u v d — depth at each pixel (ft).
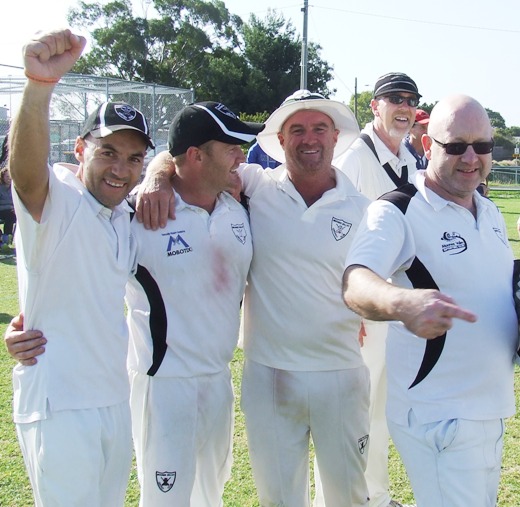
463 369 8.27
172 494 10.01
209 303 9.89
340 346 10.60
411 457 8.50
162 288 9.73
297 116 10.61
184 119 9.81
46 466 8.27
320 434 10.78
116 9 163.73
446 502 8.19
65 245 8.25
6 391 17.74
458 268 8.29
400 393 8.57
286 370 10.54
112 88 63.36
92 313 8.49
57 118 63.62
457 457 8.18
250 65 173.88
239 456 14.62
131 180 8.70
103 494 8.86
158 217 9.63
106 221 8.74
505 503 12.75
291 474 10.94
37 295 8.29
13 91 53.26
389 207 8.41
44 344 8.34
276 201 10.57
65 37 7.45
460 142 8.27
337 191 10.52
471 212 8.71
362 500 11.26
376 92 14.11
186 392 9.86
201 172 9.85
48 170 7.96
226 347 10.21
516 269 8.71
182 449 9.93
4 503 12.53
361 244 8.16
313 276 10.34
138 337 10.01
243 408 11.08
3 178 43.83
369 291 7.26
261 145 11.91
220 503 10.99
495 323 8.35
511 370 8.68
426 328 6.51
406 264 8.42
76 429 8.30
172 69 166.40
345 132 11.39
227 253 9.98
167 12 167.12
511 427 16.01
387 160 13.92
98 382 8.55
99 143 8.50
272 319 10.55
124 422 8.89
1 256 41.70
